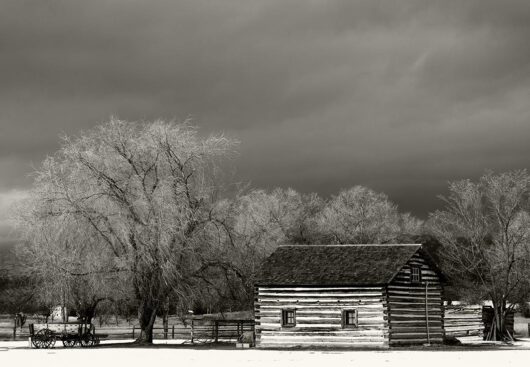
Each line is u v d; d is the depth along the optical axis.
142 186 55.31
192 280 56.28
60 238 55.25
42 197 55.22
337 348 53.25
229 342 61.66
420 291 56.44
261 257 60.84
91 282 54.97
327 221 100.81
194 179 56.41
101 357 48.31
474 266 69.81
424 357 46.06
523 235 67.19
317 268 55.56
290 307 54.53
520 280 69.00
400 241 99.75
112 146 56.09
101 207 54.97
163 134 55.97
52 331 57.78
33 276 56.69
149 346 57.91
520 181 68.06
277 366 40.38
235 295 58.53
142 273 54.94
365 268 54.56
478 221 69.81
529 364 41.31
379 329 52.88
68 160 56.06
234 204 57.78
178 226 54.53
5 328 81.06
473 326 67.25
